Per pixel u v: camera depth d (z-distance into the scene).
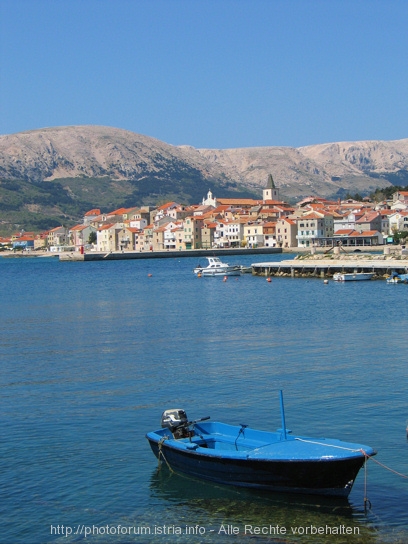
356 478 30.94
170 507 28.98
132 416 40.62
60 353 61.62
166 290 131.38
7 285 156.25
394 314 83.00
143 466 33.03
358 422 38.19
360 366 52.09
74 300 114.19
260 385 46.97
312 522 27.52
